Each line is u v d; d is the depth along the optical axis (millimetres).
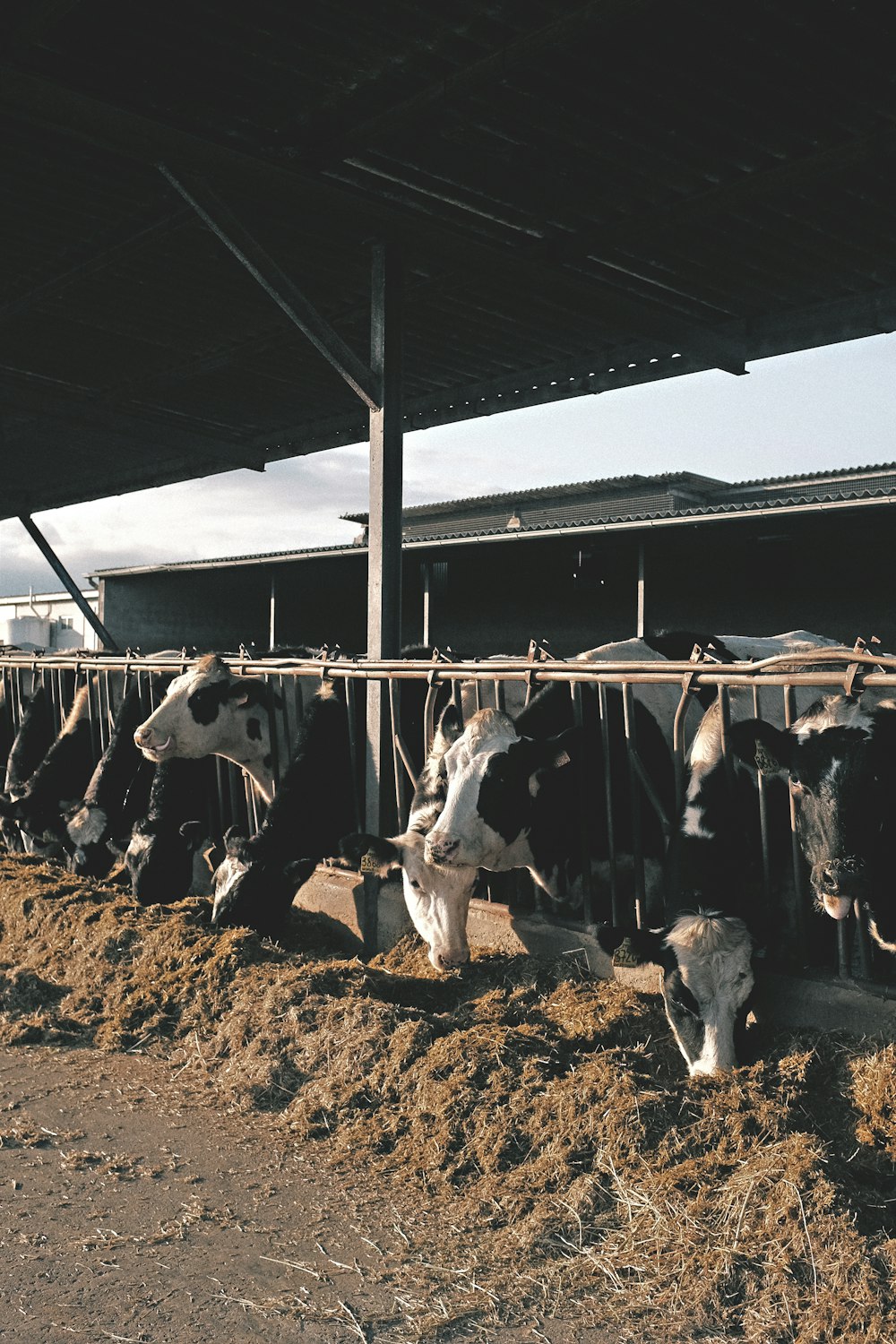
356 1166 3615
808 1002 4121
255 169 6082
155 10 4988
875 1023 3945
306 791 6223
